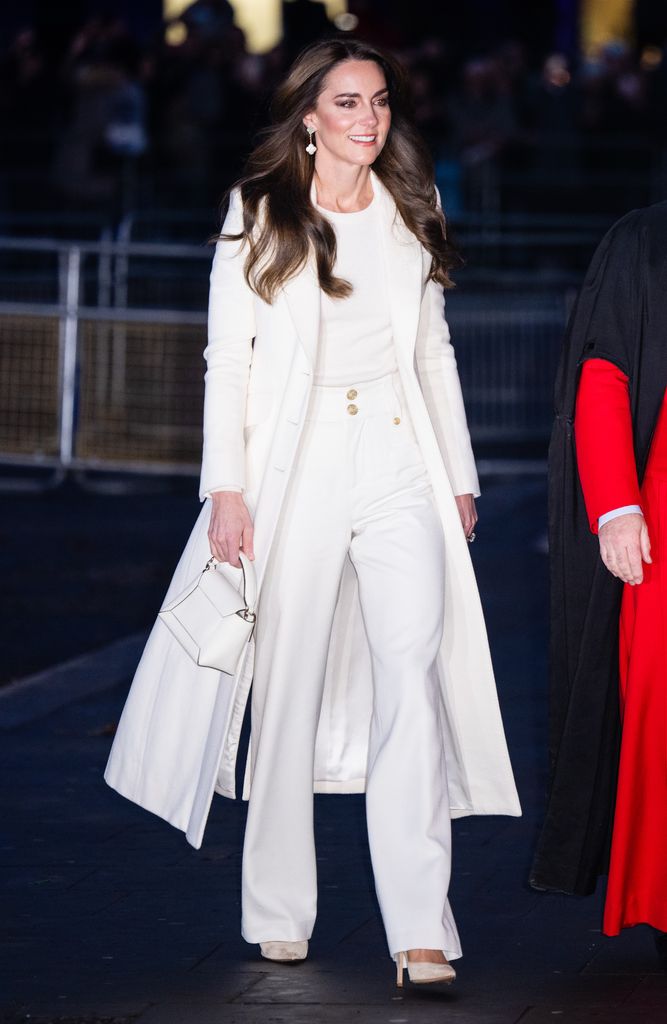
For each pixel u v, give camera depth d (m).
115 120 32.44
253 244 7.44
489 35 44.19
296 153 7.45
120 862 9.16
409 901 7.19
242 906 7.74
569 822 7.66
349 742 8.00
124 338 22.17
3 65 34.12
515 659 13.54
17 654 14.27
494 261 31.58
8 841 9.48
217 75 33.00
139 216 31.66
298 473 7.49
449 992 7.34
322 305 7.43
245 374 7.60
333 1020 7.04
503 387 25.23
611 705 7.62
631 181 33.97
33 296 24.36
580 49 44.53
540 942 7.94
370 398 7.52
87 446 22.33
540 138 34.22
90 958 7.80
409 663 7.36
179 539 19.47
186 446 22.20
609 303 7.44
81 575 17.47
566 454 7.62
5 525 20.25
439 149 33.66
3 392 22.45
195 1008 7.20
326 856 9.16
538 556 17.72
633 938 7.98
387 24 35.53
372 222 7.50
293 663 7.59
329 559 7.53
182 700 7.69
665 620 7.39
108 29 33.44
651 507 7.43
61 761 11.10
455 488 7.79
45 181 32.72
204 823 7.44
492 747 7.72
